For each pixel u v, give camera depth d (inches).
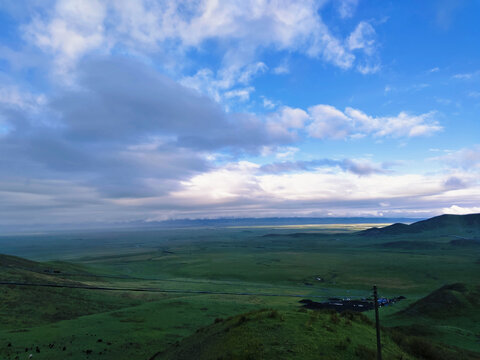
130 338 1873.8
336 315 1343.5
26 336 1849.2
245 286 5049.2
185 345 1305.4
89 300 3134.8
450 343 1724.9
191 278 6254.9
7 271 3545.8
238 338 1003.3
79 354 1555.1
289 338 967.0
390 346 1128.2
